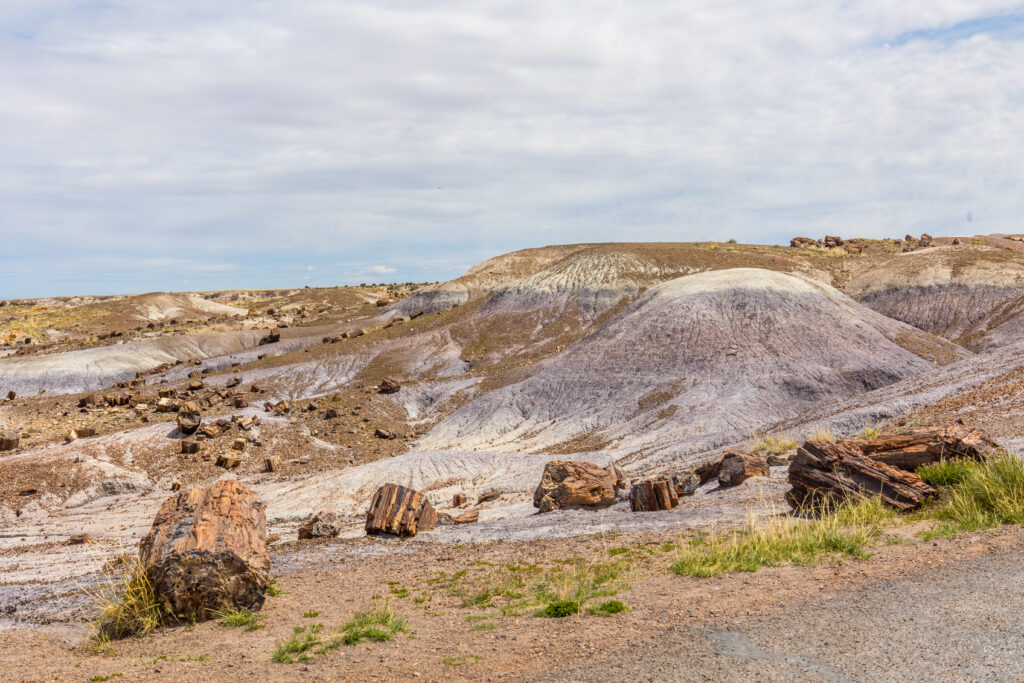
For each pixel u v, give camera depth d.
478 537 18.36
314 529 21.33
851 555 10.47
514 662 7.19
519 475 44.47
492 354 98.94
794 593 8.74
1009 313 89.88
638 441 53.72
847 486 14.66
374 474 47.94
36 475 52.03
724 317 76.50
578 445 57.50
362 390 85.06
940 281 102.75
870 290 107.75
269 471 57.50
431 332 110.31
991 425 20.84
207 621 10.44
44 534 39.44
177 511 11.88
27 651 9.41
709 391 62.34
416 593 11.82
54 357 111.19
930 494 13.90
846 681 5.79
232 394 84.62
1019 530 10.67
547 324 108.00
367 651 8.12
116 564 17.59
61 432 68.31
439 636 8.64
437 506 39.31
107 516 44.62
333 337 116.94
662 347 73.69
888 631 6.93
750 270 89.25
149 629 10.08
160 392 84.75
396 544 18.41
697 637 7.36
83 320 167.12
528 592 10.90
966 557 9.54
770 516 15.24
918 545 10.63
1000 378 30.05
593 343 81.00
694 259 125.31
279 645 8.76
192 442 60.78
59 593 15.17
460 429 68.75
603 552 13.91
